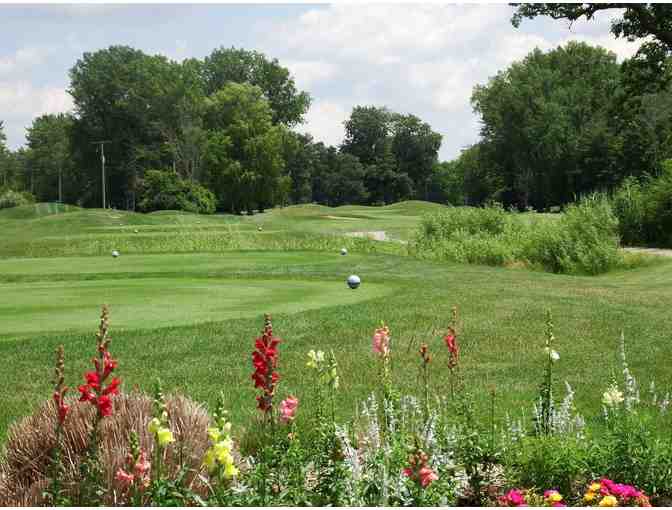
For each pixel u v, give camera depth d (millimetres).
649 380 8961
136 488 3598
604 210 26812
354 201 121875
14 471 4227
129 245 31672
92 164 90375
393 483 4219
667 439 5707
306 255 26156
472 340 11266
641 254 25062
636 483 4859
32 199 100000
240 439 5980
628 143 73688
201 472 4066
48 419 4316
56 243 32594
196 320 12742
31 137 132375
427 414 5695
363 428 6129
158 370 9328
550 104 78875
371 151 127250
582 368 9586
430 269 21500
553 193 82188
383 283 18281
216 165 81875
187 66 87438
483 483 4879
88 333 11406
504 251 26094
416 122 129250
